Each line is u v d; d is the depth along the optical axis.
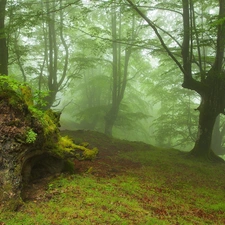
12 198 3.64
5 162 3.74
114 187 5.21
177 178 7.35
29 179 4.64
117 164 8.03
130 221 3.59
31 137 4.01
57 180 5.04
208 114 10.48
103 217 3.61
